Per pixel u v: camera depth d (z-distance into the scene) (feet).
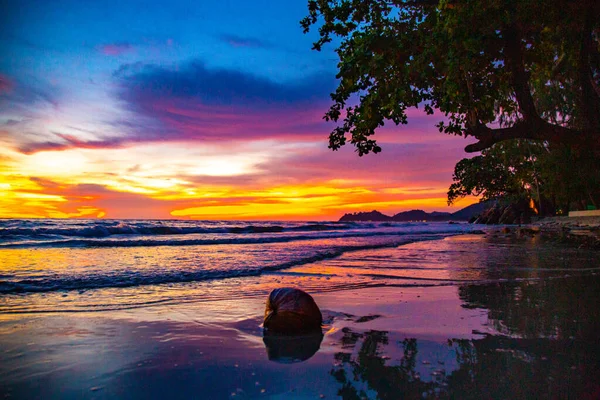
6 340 10.56
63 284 20.34
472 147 29.94
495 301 16.21
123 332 11.57
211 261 31.99
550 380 7.77
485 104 28.09
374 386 7.49
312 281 22.40
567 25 29.63
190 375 8.08
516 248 47.96
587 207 146.20
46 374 8.07
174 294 18.28
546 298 16.83
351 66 28.45
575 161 97.45
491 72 29.25
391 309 14.85
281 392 7.22
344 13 31.19
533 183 180.75
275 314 11.85
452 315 13.71
